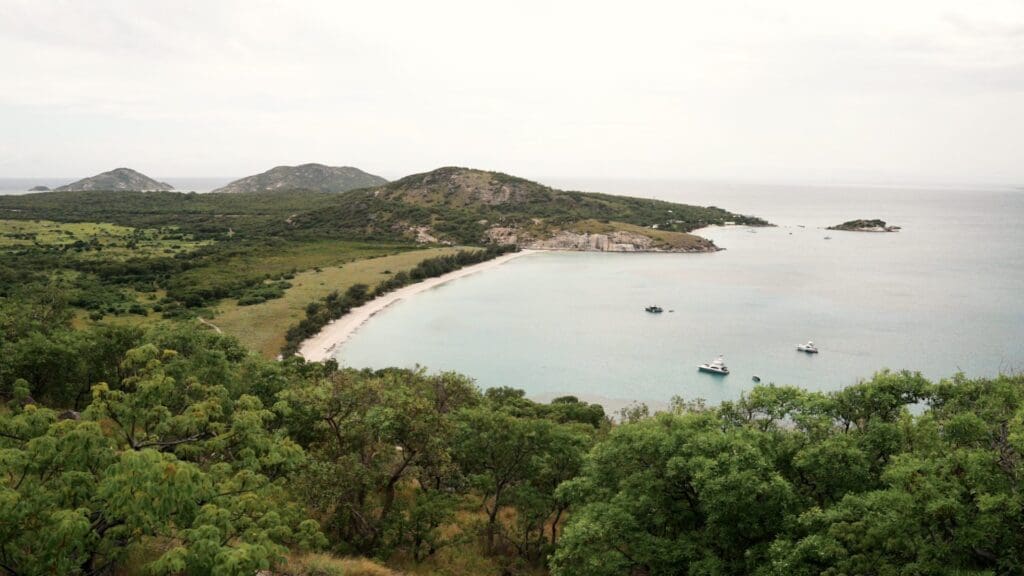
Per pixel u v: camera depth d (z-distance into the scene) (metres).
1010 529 16.45
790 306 143.50
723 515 20.61
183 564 12.32
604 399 87.56
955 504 16.08
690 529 23.03
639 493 23.22
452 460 33.78
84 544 13.18
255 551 13.24
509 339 117.94
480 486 33.91
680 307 144.00
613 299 153.50
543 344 114.75
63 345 39.34
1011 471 17.53
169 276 151.75
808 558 18.38
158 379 18.30
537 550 32.09
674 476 22.52
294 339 107.81
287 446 20.22
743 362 102.88
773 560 18.20
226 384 39.12
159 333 42.88
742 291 161.75
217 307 124.94
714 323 128.88
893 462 20.44
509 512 38.84
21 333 45.62
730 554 21.11
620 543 22.52
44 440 13.98
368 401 31.81
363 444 30.31
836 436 22.17
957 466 17.83
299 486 26.52
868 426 23.38
